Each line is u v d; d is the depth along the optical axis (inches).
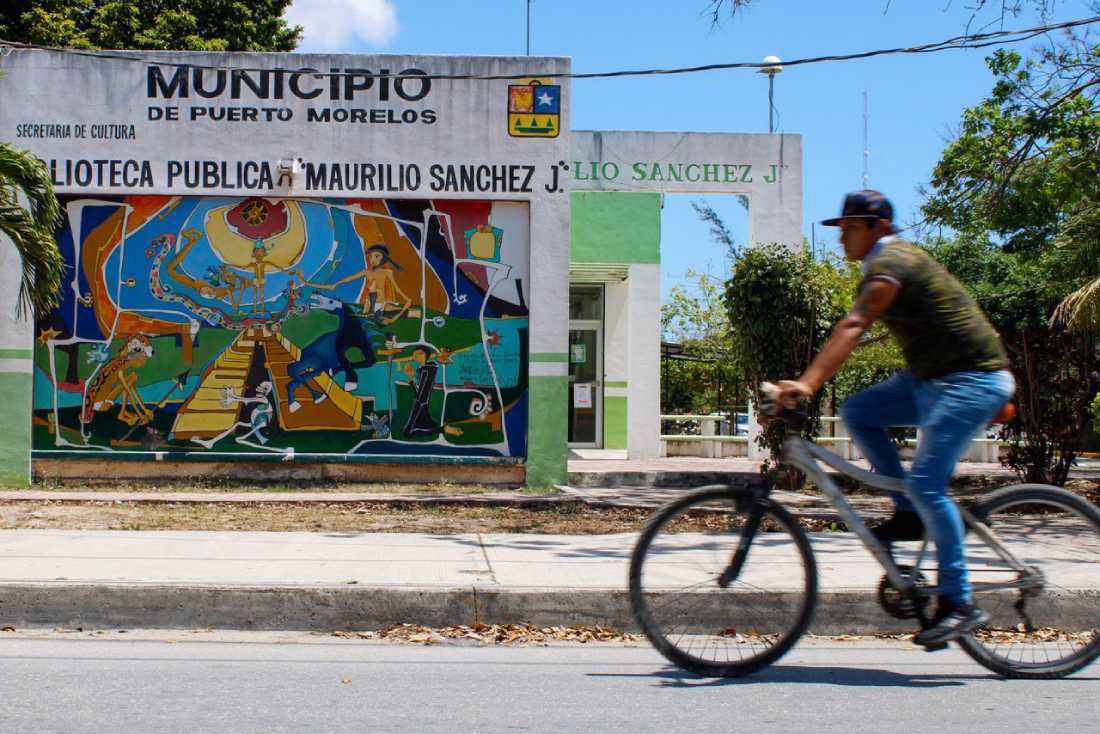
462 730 178.7
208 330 532.7
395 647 247.0
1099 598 250.7
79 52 519.5
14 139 527.5
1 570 283.3
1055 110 523.8
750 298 554.6
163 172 529.7
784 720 185.8
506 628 263.4
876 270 198.4
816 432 550.9
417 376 538.3
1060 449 523.2
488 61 537.6
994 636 242.4
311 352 535.2
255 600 263.7
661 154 741.3
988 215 546.9
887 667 228.4
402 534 368.2
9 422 521.0
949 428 199.0
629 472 590.9
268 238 535.2
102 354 530.0
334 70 534.6
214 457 531.2
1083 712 192.7
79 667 221.0
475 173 537.3
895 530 210.7
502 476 540.4
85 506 450.3
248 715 186.2
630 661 233.0
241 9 1075.9
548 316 536.7
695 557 218.1
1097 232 510.6
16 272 521.0
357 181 534.9
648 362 734.5
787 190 747.4
